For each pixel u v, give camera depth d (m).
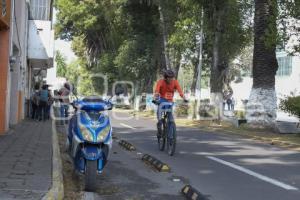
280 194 9.38
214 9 31.84
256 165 12.95
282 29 23.75
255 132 23.92
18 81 23.05
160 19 40.84
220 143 18.59
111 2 49.41
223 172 11.82
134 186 10.16
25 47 28.55
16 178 9.38
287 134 23.19
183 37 35.62
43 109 27.55
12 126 22.11
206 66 40.50
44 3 36.81
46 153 13.00
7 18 17.36
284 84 49.91
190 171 11.95
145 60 47.06
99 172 9.47
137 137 20.47
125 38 51.25
